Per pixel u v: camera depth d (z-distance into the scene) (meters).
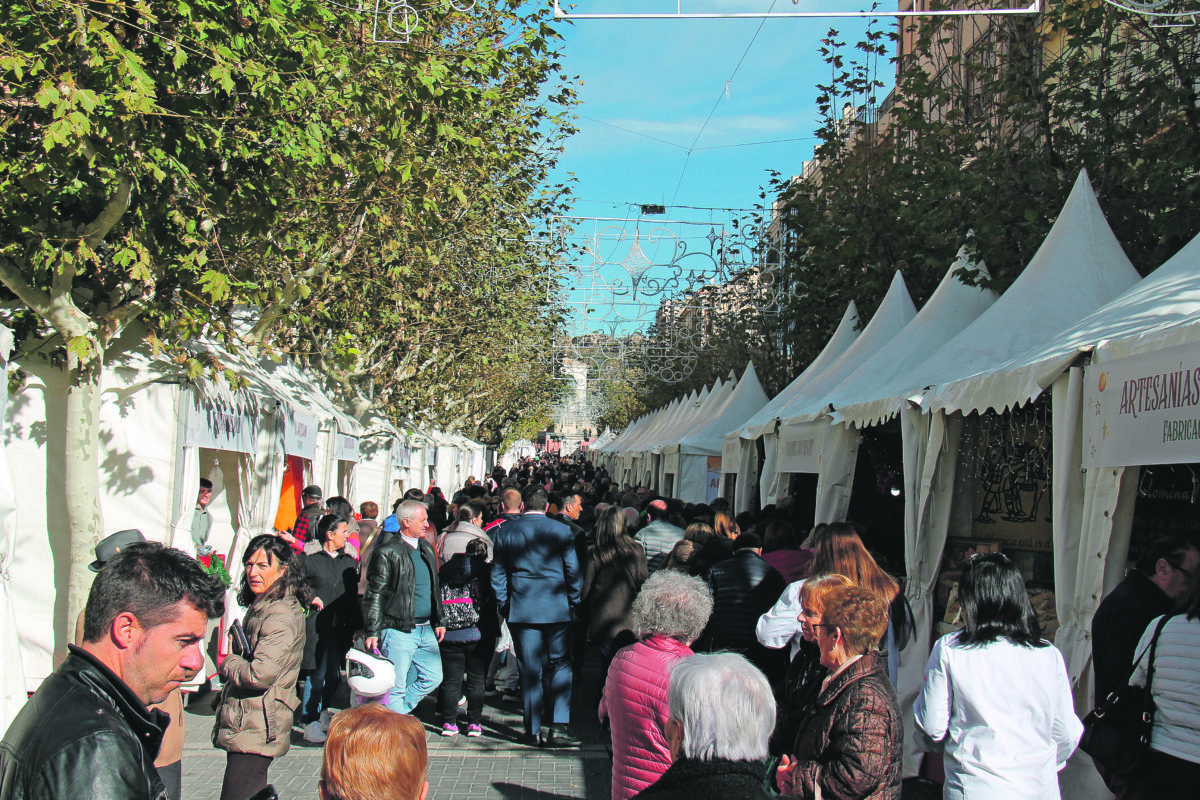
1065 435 5.31
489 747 7.83
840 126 16.42
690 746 2.73
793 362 22.88
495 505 15.04
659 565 9.53
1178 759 3.90
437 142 11.16
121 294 8.09
